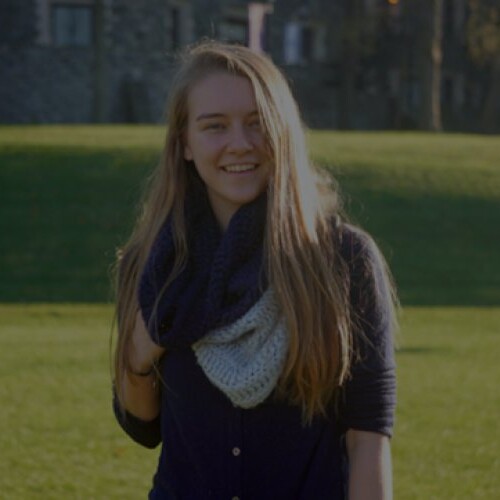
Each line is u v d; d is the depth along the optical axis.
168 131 4.62
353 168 36.56
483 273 28.91
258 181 4.42
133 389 4.70
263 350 4.20
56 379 13.23
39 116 60.38
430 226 32.56
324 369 4.24
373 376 4.35
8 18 59.88
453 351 15.86
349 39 71.06
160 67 62.47
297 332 4.20
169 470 4.54
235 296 4.28
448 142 43.34
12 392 12.51
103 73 57.81
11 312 20.81
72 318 19.97
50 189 33.00
